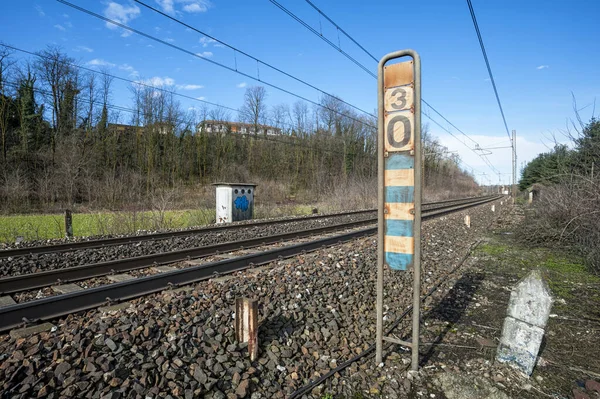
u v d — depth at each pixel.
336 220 18.23
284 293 5.43
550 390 3.68
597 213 8.62
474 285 7.33
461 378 3.79
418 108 3.75
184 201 29.77
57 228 16.31
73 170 31.81
